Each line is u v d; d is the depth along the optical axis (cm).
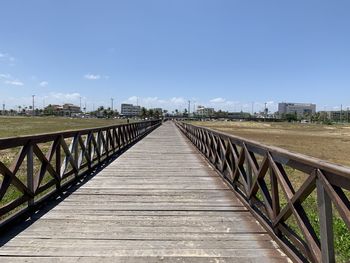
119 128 1561
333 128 10219
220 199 654
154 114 13550
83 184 787
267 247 418
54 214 549
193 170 1000
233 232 472
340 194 279
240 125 9550
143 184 791
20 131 3822
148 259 384
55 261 375
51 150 643
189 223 511
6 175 476
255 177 524
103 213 557
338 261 463
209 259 385
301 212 363
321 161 308
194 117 14625
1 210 454
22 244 423
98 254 396
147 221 518
